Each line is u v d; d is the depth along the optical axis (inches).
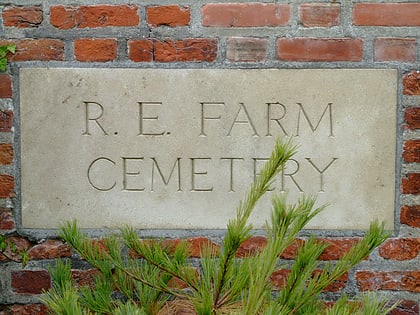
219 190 83.1
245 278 57.1
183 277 65.3
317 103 81.7
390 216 83.0
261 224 83.0
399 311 84.7
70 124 82.9
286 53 82.0
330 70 81.4
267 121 82.2
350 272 84.4
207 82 82.0
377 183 82.5
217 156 82.7
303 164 82.4
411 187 83.0
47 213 84.3
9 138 84.0
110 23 82.4
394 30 81.6
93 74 82.2
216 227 83.7
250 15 81.8
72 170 83.5
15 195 84.7
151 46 82.4
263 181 54.8
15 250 85.0
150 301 69.9
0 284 85.7
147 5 82.2
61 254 85.2
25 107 82.7
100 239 83.9
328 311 55.9
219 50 82.3
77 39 82.6
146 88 82.2
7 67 83.0
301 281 58.2
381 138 81.9
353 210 82.9
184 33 82.3
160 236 83.9
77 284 85.3
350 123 81.8
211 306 53.8
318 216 83.0
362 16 81.5
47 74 82.4
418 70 81.8
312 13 81.6
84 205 83.9
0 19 82.9
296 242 83.5
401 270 84.2
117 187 83.6
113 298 83.0
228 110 82.2
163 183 83.4
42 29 82.7
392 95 81.5
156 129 82.7
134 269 73.0
